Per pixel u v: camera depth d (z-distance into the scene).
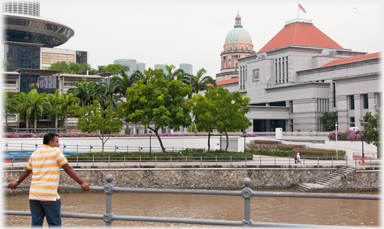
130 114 46.84
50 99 77.31
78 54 186.88
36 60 161.00
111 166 39.97
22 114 76.12
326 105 90.12
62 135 54.91
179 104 49.78
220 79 159.50
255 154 66.25
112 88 70.69
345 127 81.56
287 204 34.12
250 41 160.88
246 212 7.04
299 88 92.75
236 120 50.06
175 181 41.06
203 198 36.22
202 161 46.72
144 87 48.12
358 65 83.25
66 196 36.06
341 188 42.38
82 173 38.72
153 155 47.44
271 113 94.44
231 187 42.09
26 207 30.53
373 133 53.22
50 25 175.12
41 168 7.76
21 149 48.94
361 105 78.62
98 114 49.09
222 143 63.03
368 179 43.47
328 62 98.94
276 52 103.50
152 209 31.00
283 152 59.94
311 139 70.62
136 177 40.22
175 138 60.03
